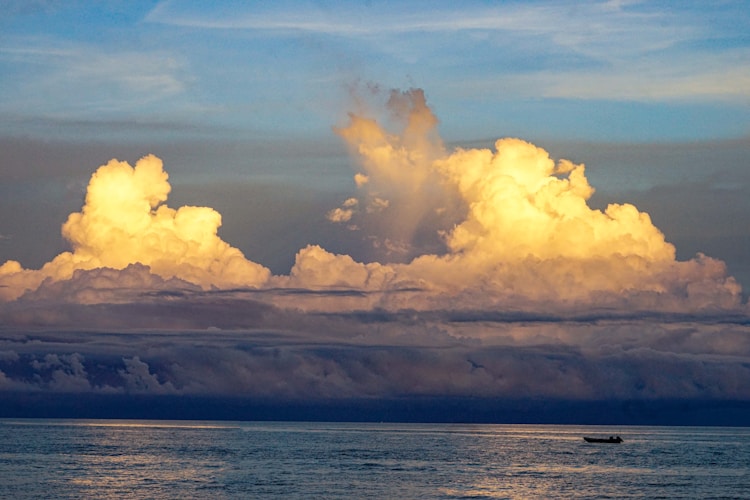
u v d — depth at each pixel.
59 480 133.50
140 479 136.00
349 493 121.69
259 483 131.88
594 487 132.88
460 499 117.75
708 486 134.75
